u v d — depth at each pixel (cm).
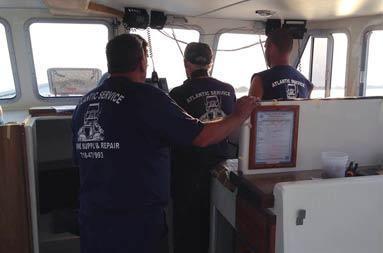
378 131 191
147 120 158
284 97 234
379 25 362
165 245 265
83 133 167
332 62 415
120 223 164
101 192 164
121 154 160
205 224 238
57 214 307
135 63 168
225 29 402
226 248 226
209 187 232
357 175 172
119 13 352
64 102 377
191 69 240
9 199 228
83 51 369
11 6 327
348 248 156
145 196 164
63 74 371
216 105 234
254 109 171
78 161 175
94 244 168
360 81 389
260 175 177
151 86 166
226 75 423
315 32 415
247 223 170
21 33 350
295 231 147
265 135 176
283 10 337
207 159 230
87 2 271
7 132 223
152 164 164
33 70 365
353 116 186
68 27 360
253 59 423
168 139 162
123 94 162
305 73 430
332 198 150
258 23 408
